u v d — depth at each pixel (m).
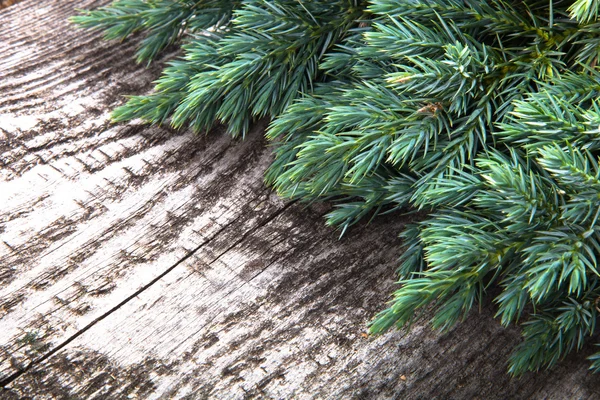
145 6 0.58
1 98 0.58
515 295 0.49
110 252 0.54
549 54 0.51
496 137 0.52
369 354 0.51
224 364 0.51
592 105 0.50
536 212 0.48
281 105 0.55
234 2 0.56
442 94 0.50
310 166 0.51
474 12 0.51
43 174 0.56
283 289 0.53
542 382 0.51
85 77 0.59
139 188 0.55
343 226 0.54
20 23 0.62
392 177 0.52
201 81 0.53
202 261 0.53
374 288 0.53
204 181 0.56
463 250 0.48
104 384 0.51
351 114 0.51
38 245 0.54
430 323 0.52
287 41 0.54
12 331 0.52
